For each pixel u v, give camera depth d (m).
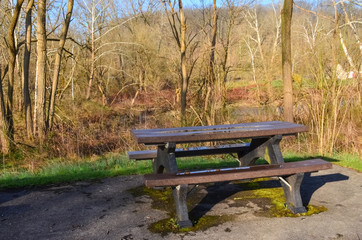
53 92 10.69
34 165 7.16
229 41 10.73
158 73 23.11
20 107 16.64
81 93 23.67
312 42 8.14
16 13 9.96
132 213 4.04
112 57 27.89
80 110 16.47
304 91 8.82
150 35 25.84
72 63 21.64
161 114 11.80
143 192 4.77
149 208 4.18
